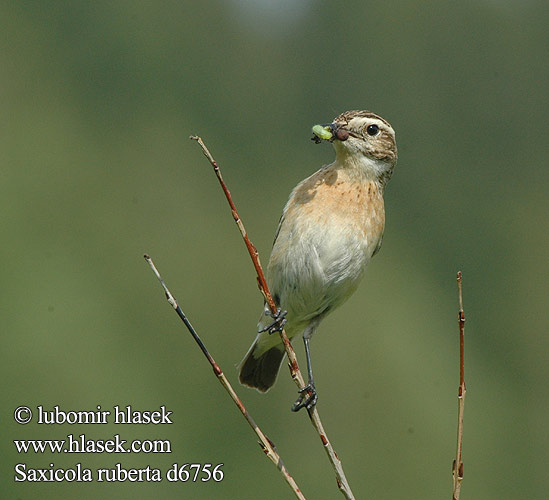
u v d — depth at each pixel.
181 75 18.98
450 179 18.95
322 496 13.62
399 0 19.72
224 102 19.03
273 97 19.16
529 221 18.48
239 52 19.36
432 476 14.47
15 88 18.03
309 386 7.25
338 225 7.21
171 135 18.39
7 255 15.10
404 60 19.61
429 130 19.33
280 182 18.42
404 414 15.05
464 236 18.33
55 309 14.59
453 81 19.61
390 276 17.38
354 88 19.47
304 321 7.54
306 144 18.98
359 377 15.36
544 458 16.08
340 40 19.70
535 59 19.73
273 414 13.96
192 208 17.38
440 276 17.75
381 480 14.26
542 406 16.67
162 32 19.05
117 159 17.94
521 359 17.09
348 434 14.62
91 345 14.28
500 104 19.45
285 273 7.29
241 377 8.09
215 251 16.61
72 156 17.50
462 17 19.84
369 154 7.34
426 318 17.08
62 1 18.80
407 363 15.67
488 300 17.50
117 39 18.97
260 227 17.34
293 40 19.58
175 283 15.83
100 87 18.62
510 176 19.08
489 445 15.78
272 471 13.45
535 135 19.34
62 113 18.11
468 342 17.06
